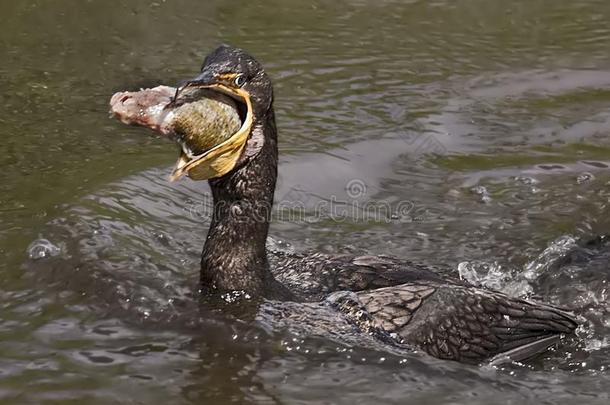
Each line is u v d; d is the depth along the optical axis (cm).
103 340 968
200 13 1836
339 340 963
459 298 988
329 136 1465
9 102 1511
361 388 906
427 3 1955
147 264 1109
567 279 1136
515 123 1549
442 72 1698
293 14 1873
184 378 911
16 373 906
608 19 1927
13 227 1173
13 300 1032
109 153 1384
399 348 955
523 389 923
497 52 1786
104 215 1205
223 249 1020
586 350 999
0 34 1712
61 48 1680
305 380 915
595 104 1617
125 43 1708
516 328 991
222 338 971
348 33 1819
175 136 931
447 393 906
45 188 1276
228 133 956
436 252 1200
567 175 1397
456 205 1313
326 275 1052
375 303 987
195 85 934
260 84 977
